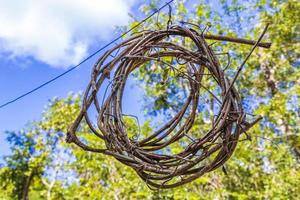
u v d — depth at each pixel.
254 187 8.12
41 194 11.37
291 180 7.35
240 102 2.02
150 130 7.34
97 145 7.12
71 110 12.50
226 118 1.96
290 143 8.18
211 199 6.96
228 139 1.95
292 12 9.09
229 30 10.09
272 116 8.17
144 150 2.14
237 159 7.84
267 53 9.12
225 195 7.45
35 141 15.09
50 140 13.00
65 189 9.88
